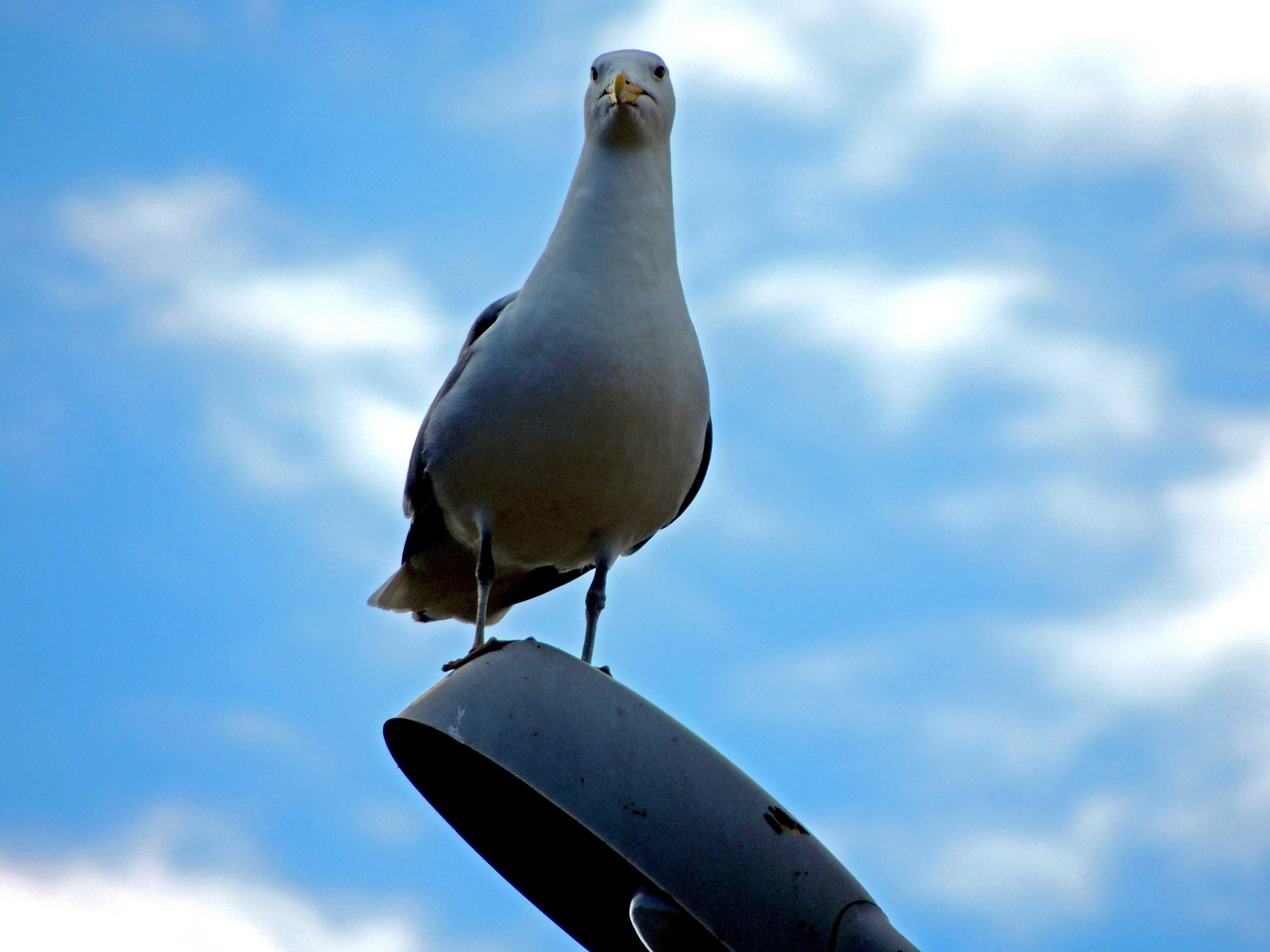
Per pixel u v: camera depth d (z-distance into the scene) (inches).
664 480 451.8
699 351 453.7
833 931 301.0
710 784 307.3
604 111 452.8
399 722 328.8
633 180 450.3
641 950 336.5
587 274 439.8
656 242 448.8
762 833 305.1
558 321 433.1
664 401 436.5
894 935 301.9
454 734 315.9
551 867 343.9
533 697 316.5
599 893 341.7
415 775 340.2
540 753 310.0
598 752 308.7
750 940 299.1
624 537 468.8
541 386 430.9
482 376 441.1
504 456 440.8
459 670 331.3
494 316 478.3
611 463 438.3
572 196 456.4
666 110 461.4
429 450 463.8
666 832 302.2
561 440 433.4
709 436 507.2
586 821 303.4
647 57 468.8
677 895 298.5
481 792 344.5
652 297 442.0
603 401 429.7
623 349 431.5
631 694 318.0
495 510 457.7
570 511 452.8
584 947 339.9
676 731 313.3
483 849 345.4
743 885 301.0
